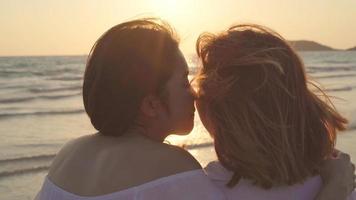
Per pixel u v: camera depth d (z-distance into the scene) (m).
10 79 40.22
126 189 1.46
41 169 10.73
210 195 1.50
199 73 1.82
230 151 1.66
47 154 12.11
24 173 10.40
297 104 1.66
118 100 1.59
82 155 1.62
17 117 18.66
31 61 67.38
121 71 1.59
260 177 1.64
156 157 1.52
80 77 42.28
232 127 1.65
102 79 1.61
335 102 21.52
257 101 1.64
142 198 1.45
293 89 1.67
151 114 1.63
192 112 1.75
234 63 1.68
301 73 1.72
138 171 1.49
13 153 12.18
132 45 1.61
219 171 1.75
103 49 1.64
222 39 1.78
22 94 28.94
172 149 1.57
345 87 31.73
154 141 1.60
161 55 1.63
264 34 1.76
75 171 1.59
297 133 1.66
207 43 1.81
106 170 1.52
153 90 1.62
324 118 1.72
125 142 1.59
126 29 1.65
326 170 1.73
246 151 1.62
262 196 1.68
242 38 1.75
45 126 16.47
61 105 23.06
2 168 10.70
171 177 1.49
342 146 12.27
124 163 1.51
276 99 1.63
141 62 1.60
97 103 1.63
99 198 1.47
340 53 99.88
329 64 62.62
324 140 1.70
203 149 11.52
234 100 1.66
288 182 1.66
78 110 20.73
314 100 1.73
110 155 1.55
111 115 1.60
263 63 1.65
